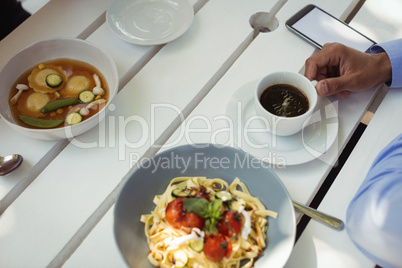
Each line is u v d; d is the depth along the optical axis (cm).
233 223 75
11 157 93
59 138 93
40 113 96
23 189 97
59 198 90
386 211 73
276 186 82
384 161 84
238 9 125
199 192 79
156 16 119
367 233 76
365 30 120
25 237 85
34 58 104
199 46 116
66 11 124
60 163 94
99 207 92
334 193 90
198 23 121
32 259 83
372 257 79
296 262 82
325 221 85
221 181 87
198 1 128
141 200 84
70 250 89
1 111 93
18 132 94
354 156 95
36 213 88
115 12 118
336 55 103
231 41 117
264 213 81
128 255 76
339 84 98
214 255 72
